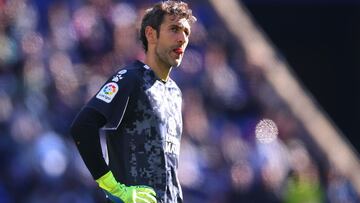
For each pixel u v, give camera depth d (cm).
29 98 3866
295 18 6016
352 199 4769
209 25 5003
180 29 1747
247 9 5875
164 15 1747
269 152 4444
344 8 6016
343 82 6053
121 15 4441
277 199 4297
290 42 6053
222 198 4184
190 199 4000
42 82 3956
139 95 1720
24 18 4097
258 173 4322
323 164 4900
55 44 4138
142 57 4309
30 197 3638
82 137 1683
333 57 6075
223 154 4325
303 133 4950
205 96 4531
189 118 4266
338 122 6006
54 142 3728
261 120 4675
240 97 4744
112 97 1703
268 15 5969
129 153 1719
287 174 4422
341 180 4797
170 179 1739
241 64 4941
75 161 3775
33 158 3662
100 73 4197
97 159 1684
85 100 4034
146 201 1689
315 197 4444
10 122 3750
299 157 4597
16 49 3938
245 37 5075
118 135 1730
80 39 4269
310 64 6084
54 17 4212
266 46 5156
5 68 3866
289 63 6066
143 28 1777
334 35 6053
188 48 4616
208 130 4347
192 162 4075
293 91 5031
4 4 4044
